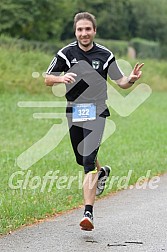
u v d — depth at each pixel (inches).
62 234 441.1
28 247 408.8
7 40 1667.1
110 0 2915.8
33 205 511.8
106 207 529.3
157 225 463.2
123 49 2425.0
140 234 439.2
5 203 511.2
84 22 450.9
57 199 544.7
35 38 2165.4
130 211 512.1
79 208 528.7
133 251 399.5
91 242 420.2
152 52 2797.7
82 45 454.0
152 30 3129.9
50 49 1910.7
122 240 424.8
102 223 470.9
